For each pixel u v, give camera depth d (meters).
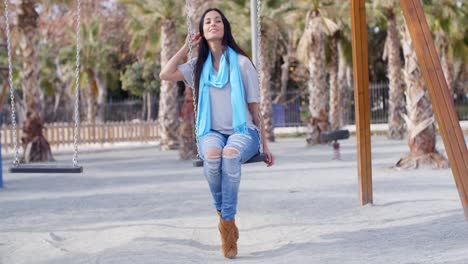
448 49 32.31
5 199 10.51
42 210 8.84
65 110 38.19
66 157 23.58
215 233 6.46
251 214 7.59
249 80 5.30
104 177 14.31
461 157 5.64
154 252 5.38
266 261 5.06
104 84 49.50
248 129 5.22
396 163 13.82
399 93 27.62
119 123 31.70
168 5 24.25
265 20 27.27
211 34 5.33
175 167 16.66
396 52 27.67
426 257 4.86
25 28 20.27
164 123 25.55
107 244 5.95
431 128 13.38
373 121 37.66
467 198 5.63
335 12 25.23
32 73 20.36
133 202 9.40
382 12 28.11
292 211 7.78
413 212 7.32
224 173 5.08
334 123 30.17
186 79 5.57
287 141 30.39
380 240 5.73
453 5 29.58
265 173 13.59
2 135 26.89
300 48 25.00
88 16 34.59
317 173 13.25
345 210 7.73
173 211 8.21
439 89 5.70
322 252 5.27
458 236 5.72
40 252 5.59
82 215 8.20
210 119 5.29
